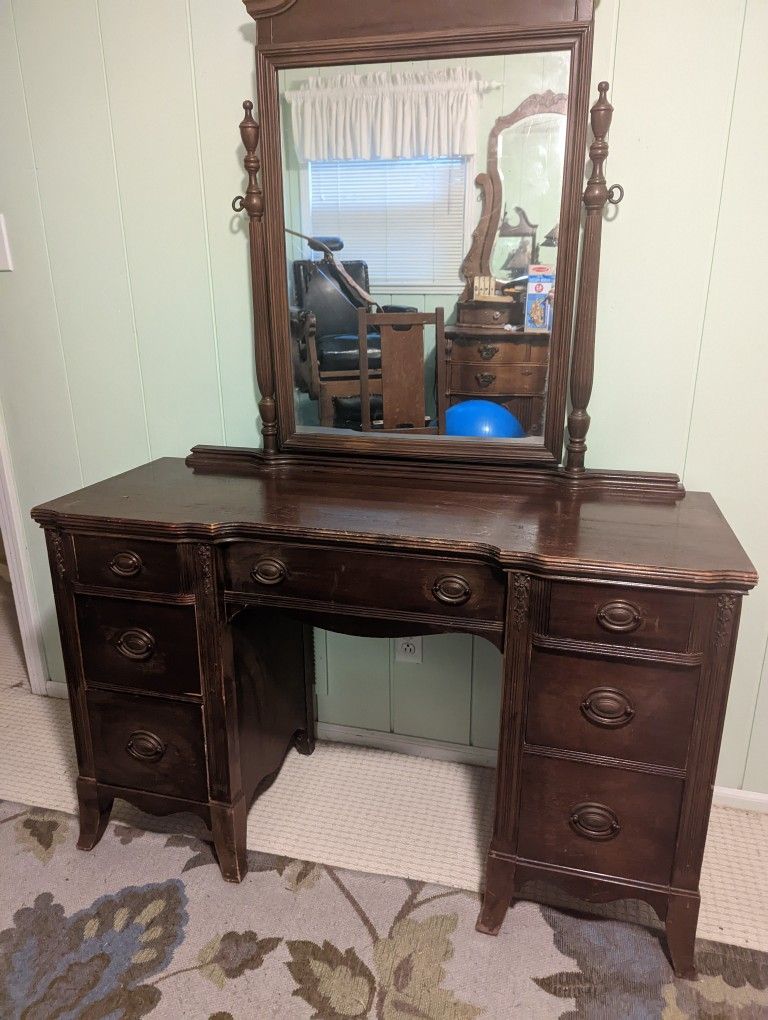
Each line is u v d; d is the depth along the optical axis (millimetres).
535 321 1441
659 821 1228
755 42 1268
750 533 1533
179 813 1700
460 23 1332
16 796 1754
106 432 1876
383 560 1245
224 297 1675
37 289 1794
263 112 1459
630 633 1140
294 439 1638
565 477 1475
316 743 1957
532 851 1311
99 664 1442
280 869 1519
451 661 1797
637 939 1354
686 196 1368
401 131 1417
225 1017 1197
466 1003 1224
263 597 1331
